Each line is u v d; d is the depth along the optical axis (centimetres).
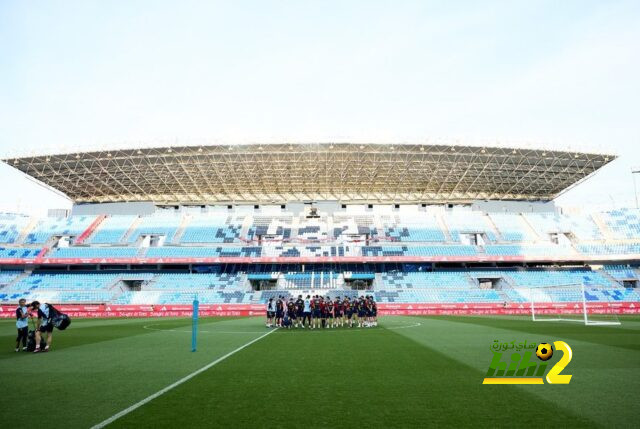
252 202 5622
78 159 4591
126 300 4544
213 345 1670
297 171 4888
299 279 4884
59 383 957
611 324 2758
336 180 5156
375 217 5603
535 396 818
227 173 4922
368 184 5275
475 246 5122
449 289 4722
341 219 5547
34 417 691
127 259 4800
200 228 5422
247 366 1170
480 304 4397
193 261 4784
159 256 4947
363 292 4659
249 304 4406
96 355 1403
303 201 5625
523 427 633
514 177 5091
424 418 678
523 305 4381
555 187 5397
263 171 4878
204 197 5609
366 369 1116
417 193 5547
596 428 626
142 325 2861
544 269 5100
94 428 636
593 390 866
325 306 2588
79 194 5569
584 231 5312
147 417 688
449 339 1848
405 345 1638
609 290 4631
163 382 962
